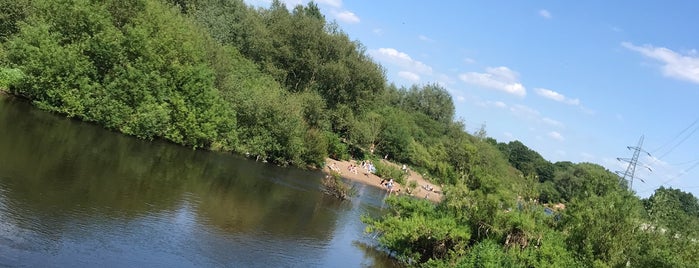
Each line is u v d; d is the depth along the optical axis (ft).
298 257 78.69
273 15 275.18
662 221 82.23
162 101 149.79
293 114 194.49
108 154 106.93
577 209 88.99
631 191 83.46
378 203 167.53
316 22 262.26
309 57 254.27
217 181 118.73
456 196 91.40
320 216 117.19
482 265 69.87
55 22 141.69
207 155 157.48
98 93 138.72
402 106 482.69
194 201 91.50
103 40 139.54
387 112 353.10
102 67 143.33
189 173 116.57
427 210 95.55
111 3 152.56
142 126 141.38
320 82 263.08
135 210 74.28
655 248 74.02
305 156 207.31
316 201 135.95
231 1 291.17
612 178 97.86
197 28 196.54
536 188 98.84
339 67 252.83
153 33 156.25
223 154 171.32
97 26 143.74
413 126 381.60
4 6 164.04
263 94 191.83
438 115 484.74
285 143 192.24
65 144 102.83
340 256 86.84
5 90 140.05
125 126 139.33
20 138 95.71
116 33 142.92
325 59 261.44
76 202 68.85
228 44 242.17
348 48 267.80
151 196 84.84
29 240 52.65
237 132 181.06
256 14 284.41
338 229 108.99
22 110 124.16
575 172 348.79
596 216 79.41
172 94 153.58
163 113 144.56
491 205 83.87
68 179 78.48
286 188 142.31
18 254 48.83
